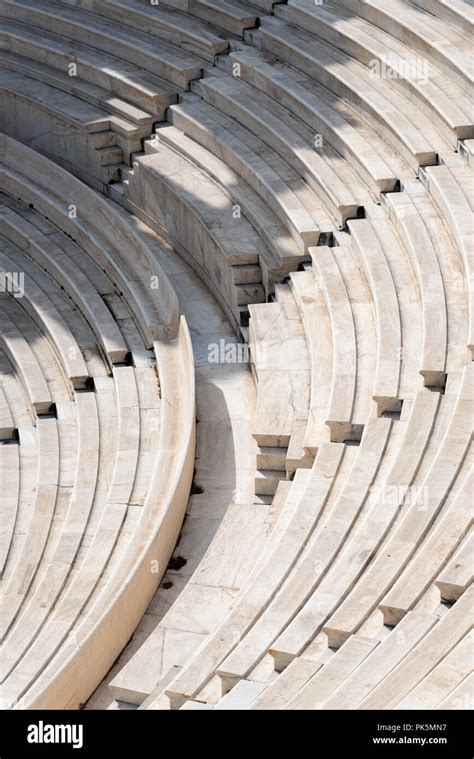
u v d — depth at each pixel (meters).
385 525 61.44
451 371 70.25
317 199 92.00
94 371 91.69
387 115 91.12
